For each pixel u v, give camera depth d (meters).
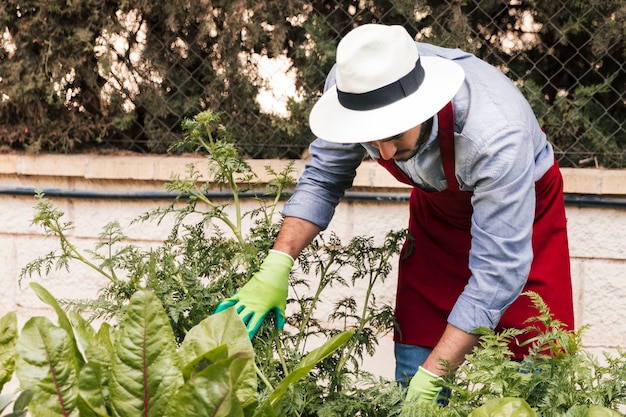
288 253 2.14
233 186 2.06
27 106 3.46
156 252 2.01
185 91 3.52
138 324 1.22
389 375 3.39
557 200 2.25
